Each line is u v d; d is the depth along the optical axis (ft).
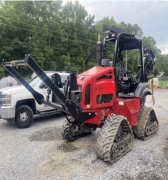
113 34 14.99
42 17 125.59
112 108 14.56
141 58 16.65
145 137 16.58
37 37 114.21
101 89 13.46
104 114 14.10
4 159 13.56
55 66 121.39
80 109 12.66
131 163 12.38
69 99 12.45
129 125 13.94
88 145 15.56
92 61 147.43
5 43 100.58
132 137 14.39
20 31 106.83
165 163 12.35
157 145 15.35
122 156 13.29
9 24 100.63
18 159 13.50
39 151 14.75
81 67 136.36
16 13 108.68
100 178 10.77
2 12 101.24
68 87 12.91
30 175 11.37
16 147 15.71
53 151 14.65
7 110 20.47
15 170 11.99
